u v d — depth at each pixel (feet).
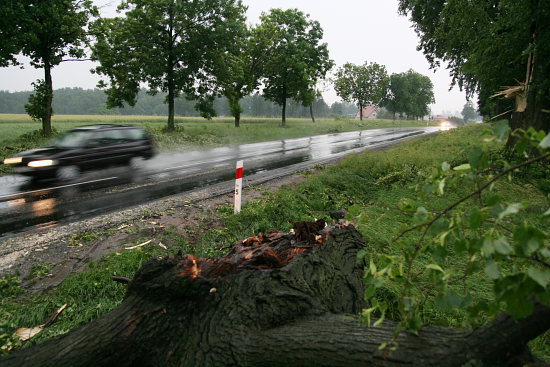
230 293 9.46
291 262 10.85
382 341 7.36
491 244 5.28
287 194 29.99
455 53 77.77
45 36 69.72
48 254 18.08
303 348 7.90
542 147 4.75
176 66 92.58
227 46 92.94
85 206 26.91
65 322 12.71
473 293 14.64
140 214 24.56
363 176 40.06
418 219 6.48
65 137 40.88
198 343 8.85
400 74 317.01
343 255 13.07
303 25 145.79
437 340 6.86
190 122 194.29
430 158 47.06
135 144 45.50
